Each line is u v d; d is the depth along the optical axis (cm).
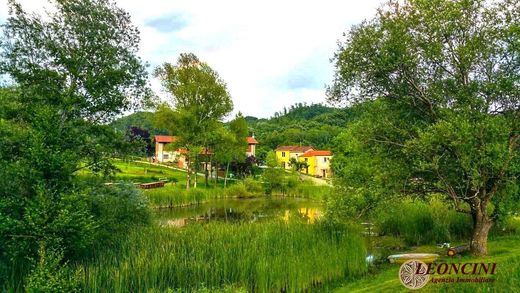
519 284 987
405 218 2064
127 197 1744
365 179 1711
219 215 3334
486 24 1460
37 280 1055
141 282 1173
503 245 1623
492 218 1505
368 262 1570
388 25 1497
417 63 1515
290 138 11750
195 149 4444
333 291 1282
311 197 4928
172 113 4522
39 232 1130
